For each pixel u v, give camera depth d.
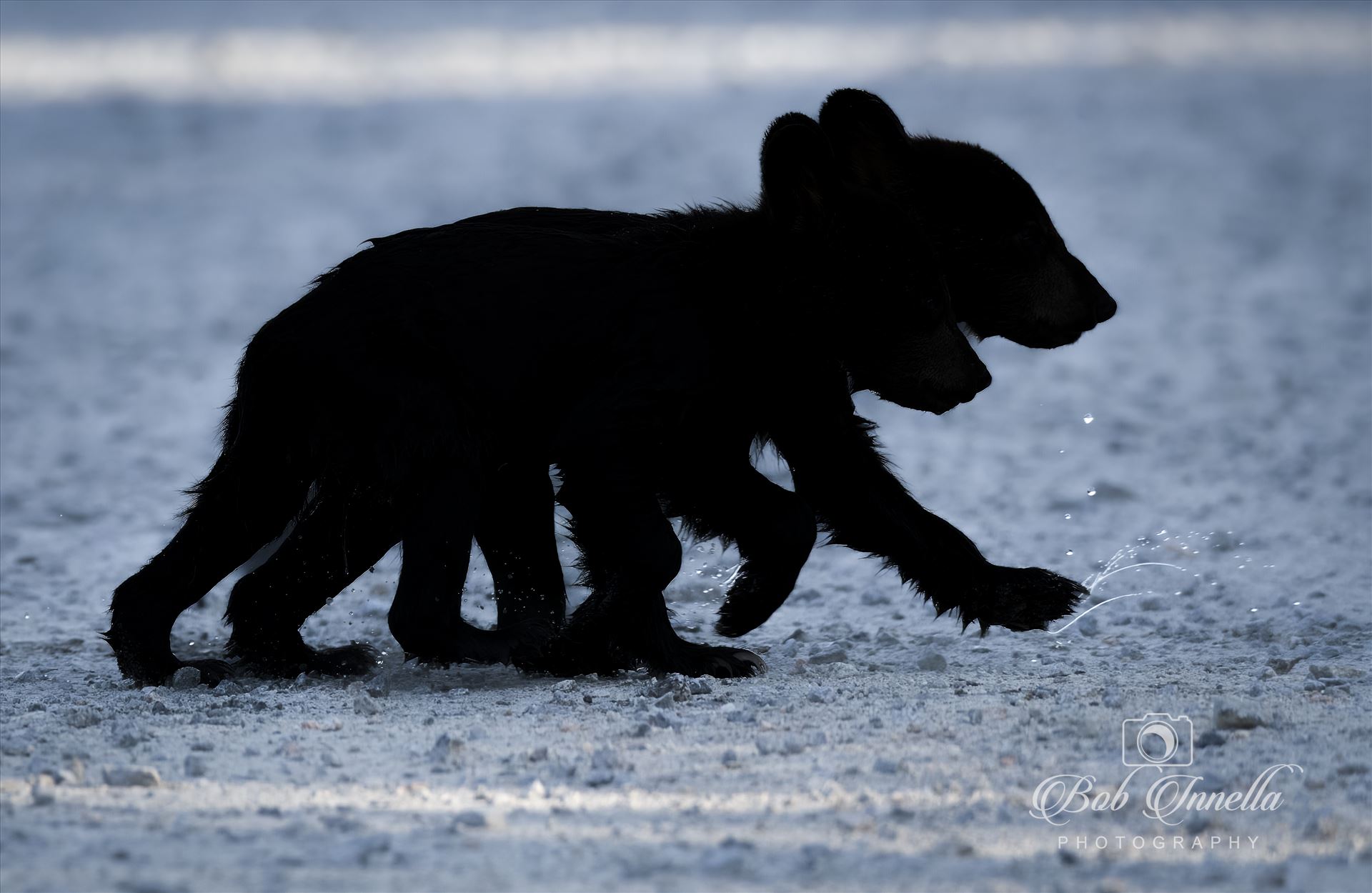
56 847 7.40
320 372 11.18
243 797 8.32
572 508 11.29
